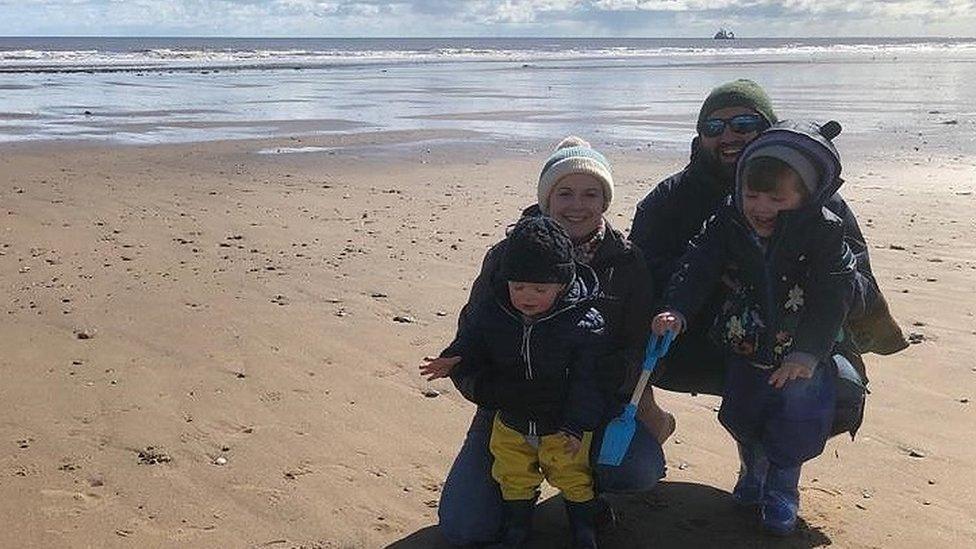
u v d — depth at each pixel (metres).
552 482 2.75
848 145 12.20
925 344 4.48
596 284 2.67
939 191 8.60
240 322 4.80
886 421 3.65
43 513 2.96
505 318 2.61
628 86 25.78
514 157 11.14
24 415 3.68
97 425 3.60
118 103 18.22
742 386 2.79
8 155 10.70
